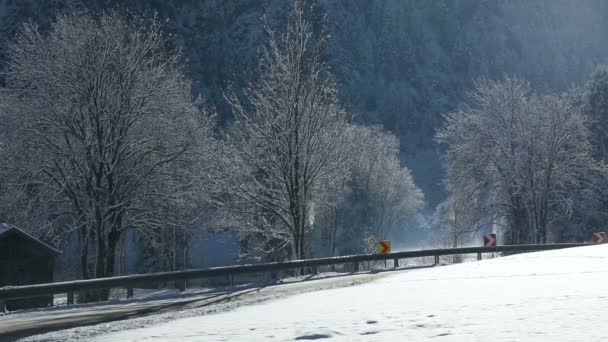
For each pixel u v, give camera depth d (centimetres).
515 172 5228
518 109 5362
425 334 903
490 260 3112
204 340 1022
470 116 5522
